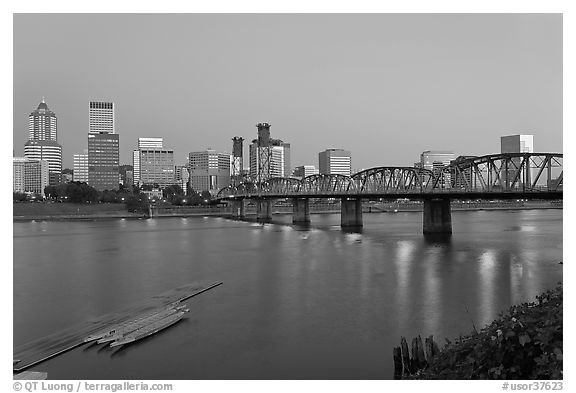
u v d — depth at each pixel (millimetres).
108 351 28594
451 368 17438
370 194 117000
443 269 55938
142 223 179000
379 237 100625
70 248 87625
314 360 26891
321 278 51875
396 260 64375
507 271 53719
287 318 35531
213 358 27406
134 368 26016
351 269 57625
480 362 15914
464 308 37469
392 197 110812
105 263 66938
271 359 27125
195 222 185625
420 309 37438
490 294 42125
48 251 82812
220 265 63312
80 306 40688
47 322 35562
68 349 28859
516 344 15141
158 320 34469
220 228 143500
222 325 33844
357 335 31250
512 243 83188
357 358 27078
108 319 35781
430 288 45188
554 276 50219
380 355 27500
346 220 140375
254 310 38031
